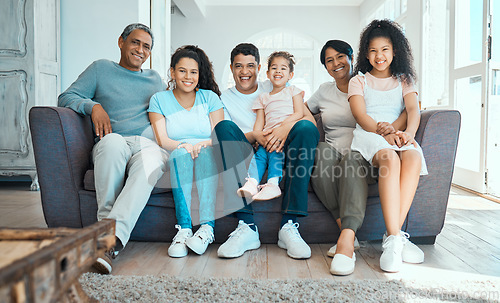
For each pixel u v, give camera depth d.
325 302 1.21
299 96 2.06
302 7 8.36
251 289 1.31
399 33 1.92
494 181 3.64
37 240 0.81
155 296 1.26
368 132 1.80
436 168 1.86
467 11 3.96
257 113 2.12
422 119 1.87
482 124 3.64
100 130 1.90
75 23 4.12
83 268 0.76
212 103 1.99
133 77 2.21
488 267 1.62
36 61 3.75
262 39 9.18
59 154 1.87
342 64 2.10
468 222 2.47
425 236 1.94
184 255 1.74
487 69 3.57
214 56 8.44
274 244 1.93
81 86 2.11
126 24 4.11
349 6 8.32
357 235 1.87
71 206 1.90
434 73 4.65
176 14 8.40
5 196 3.40
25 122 3.77
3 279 0.52
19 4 3.72
